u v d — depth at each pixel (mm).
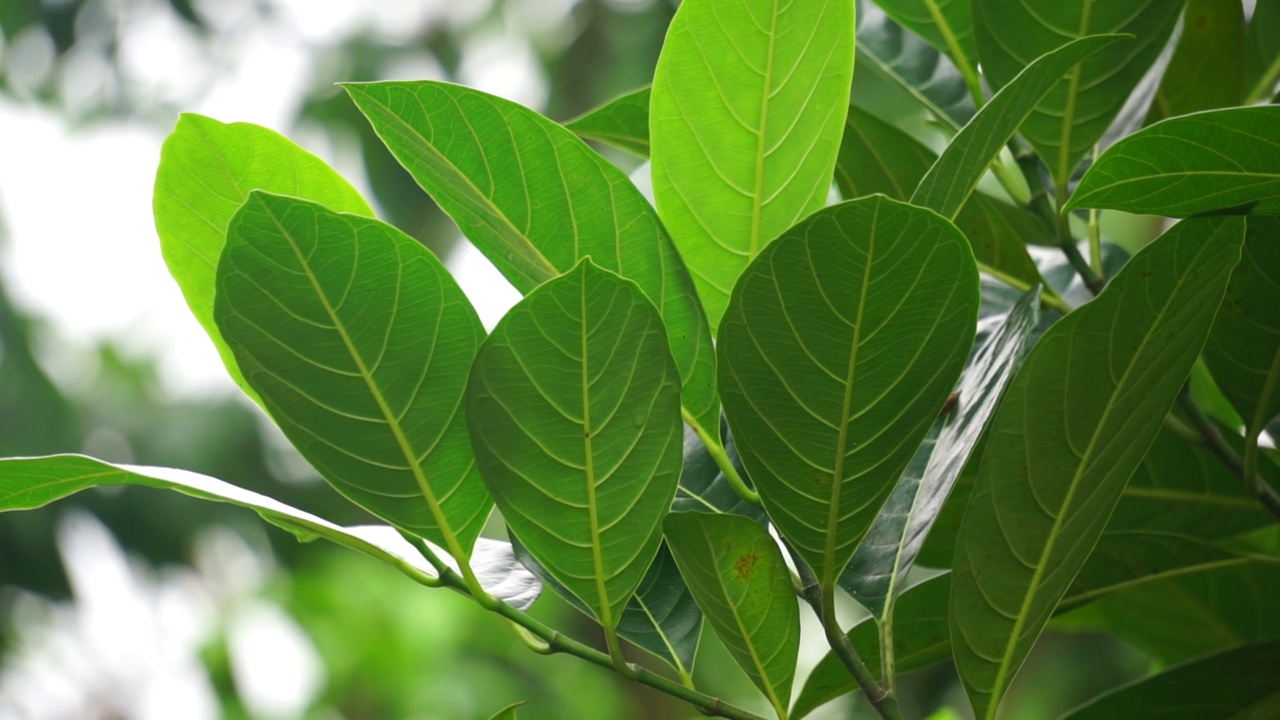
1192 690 1099
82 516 6117
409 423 929
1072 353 926
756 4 934
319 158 983
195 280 988
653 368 902
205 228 984
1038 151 1070
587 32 5441
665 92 950
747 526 936
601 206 959
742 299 889
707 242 976
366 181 5484
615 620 956
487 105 940
